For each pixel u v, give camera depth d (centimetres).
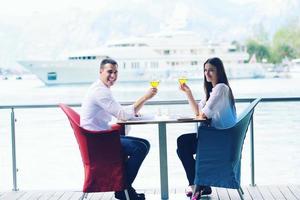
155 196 432
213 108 384
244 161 504
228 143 361
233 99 395
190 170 408
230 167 363
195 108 399
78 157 751
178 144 411
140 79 4350
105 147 359
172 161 632
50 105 461
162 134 415
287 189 449
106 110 383
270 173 611
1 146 585
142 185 511
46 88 4084
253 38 7094
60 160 729
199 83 4181
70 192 454
